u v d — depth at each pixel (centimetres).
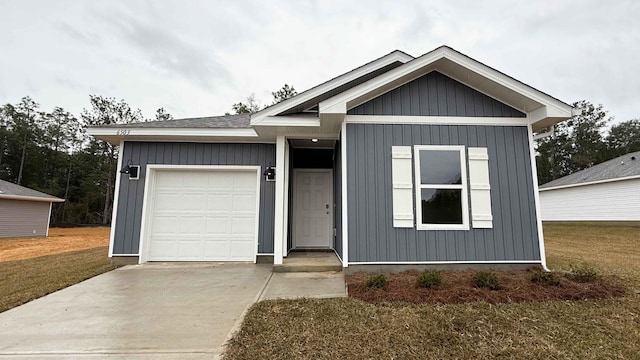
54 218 3045
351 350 258
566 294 382
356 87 520
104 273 552
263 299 391
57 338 281
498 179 547
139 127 650
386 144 548
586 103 3300
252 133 656
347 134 547
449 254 523
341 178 562
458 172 547
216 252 668
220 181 690
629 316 326
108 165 3297
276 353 253
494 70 527
